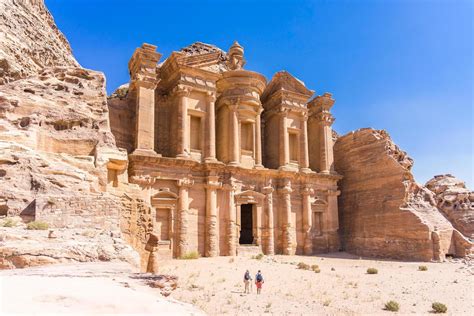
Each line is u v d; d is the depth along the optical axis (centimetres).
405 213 3906
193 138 3919
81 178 1988
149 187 3372
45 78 2480
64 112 2312
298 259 3728
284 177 4203
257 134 4153
